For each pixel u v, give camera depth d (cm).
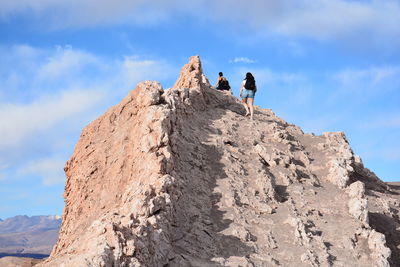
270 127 2259
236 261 1405
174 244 1430
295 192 1842
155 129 1717
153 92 1906
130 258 1183
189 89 2223
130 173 1703
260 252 1483
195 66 2431
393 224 1945
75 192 1933
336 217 1745
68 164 2155
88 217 1734
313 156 2197
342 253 1575
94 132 2097
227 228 1550
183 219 1535
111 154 1902
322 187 1952
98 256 1129
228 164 1856
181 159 1783
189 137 1930
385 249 1608
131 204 1438
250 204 1689
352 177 2277
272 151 2044
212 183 1745
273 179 1877
